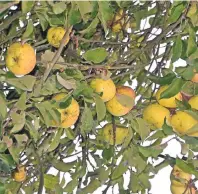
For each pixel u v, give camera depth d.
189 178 1.49
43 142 1.43
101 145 1.53
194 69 1.24
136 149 1.43
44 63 1.14
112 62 1.26
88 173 1.58
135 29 1.37
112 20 1.31
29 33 1.11
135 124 1.36
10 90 1.34
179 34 1.17
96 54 1.15
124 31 1.36
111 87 1.24
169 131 1.26
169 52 1.43
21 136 1.28
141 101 1.42
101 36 1.33
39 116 1.26
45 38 1.28
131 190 1.60
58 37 1.17
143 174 1.52
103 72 1.21
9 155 1.21
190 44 1.14
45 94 1.17
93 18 1.13
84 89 1.16
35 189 1.60
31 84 1.13
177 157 1.33
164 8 1.33
